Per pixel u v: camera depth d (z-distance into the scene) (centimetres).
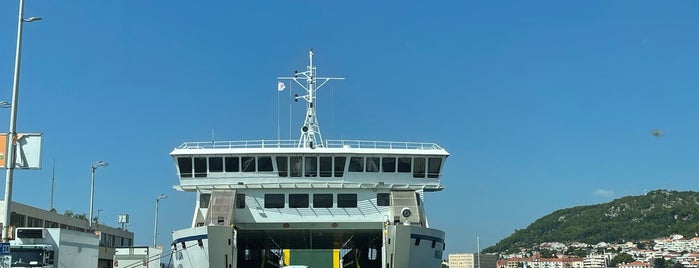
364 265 4328
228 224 3169
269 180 3384
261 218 3378
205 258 3092
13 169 3017
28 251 3528
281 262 4688
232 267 3095
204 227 3089
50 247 3622
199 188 3403
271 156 3388
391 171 3428
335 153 3372
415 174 3450
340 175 3394
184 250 3222
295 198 3406
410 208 3306
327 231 3531
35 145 3041
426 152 3450
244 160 3400
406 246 3102
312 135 3962
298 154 3372
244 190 3406
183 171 3431
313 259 4688
